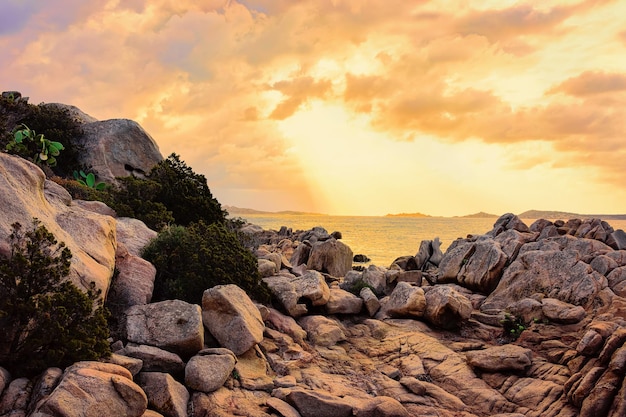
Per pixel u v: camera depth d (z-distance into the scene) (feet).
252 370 40.86
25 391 27.20
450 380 44.37
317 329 53.78
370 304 63.41
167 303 41.73
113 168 103.55
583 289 58.80
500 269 71.20
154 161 110.63
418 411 38.50
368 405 35.96
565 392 39.78
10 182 36.86
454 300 58.54
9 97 95.96
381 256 181.16
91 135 105.09
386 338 54.90
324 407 35.35
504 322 58.03
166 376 33.27
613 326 45.03
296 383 40.55
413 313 60.29
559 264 64.44
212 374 35.88
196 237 55.16
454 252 81.51
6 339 28.99
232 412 33.40
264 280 61.16
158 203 74.69
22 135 78.18
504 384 43.60
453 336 57.52
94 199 69.82
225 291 45.27
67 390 25.73
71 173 97.40
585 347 43.60
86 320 32.32
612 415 35.55
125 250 48.57
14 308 29.12
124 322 39.63
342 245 118.52
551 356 47.52
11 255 31.45
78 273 35.78
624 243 73.51
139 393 27.84
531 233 84.07
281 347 47.91
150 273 48.03
